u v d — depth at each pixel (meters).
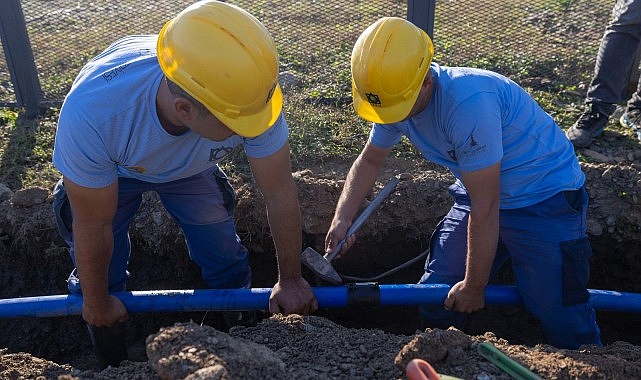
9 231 3.33
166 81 1.88
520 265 2.55
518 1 5.29
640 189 3.24
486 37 4.84
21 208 3.31
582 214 2.49
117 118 1.90
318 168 3.62
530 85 4.34
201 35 1.74
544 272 2.47
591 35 4.82
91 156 1.91
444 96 2.16
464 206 2.71
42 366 2.17
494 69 4.48
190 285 3.49
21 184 3.50
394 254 3.46
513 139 2.33
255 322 3.25
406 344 2.09
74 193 1.97
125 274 2.77
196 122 1.85
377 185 3.41
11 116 4.13
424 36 2.22
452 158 2.35
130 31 5.09
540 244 2.45
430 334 1.99
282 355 2.07
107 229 2.12
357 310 3.53
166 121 1.96
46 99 4.27
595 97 3.63
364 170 2.68
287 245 2.31
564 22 5.00
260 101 1.83
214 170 2.66
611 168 3.35
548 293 2.50
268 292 2.56
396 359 1.95
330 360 2.04
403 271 3.51
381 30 2.14
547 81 4.36
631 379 1.96
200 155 2.23
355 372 1.96
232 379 1.65
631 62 3.80
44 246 3.33
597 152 3.66
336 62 4.61
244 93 1.77
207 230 2.67
